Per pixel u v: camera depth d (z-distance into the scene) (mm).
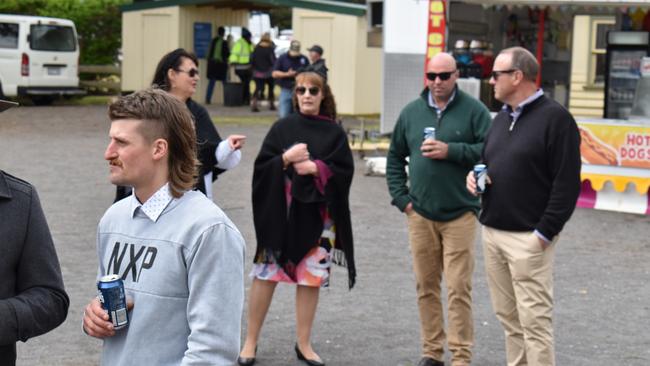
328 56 28531
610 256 10805
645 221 12953
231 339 3430
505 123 6020
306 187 6816
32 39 28391
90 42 34188
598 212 13547
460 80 15914
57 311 3629
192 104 6664
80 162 17266
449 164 6695
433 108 6883
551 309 5949
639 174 13422
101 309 3428
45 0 31203
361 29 28297
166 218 3514
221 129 23219
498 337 7801
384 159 16469
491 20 18641
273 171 6879
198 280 3422
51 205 13031
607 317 8383
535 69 5891
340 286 9266
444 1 16219
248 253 10508
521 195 5871
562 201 5742
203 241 3438
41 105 29938
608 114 15898
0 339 3445
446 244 6770
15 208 3551
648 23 17312
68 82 29203
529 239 5840
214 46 30906
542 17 18703
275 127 7066
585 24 21234
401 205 6914
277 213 6875
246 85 31531
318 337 7684
